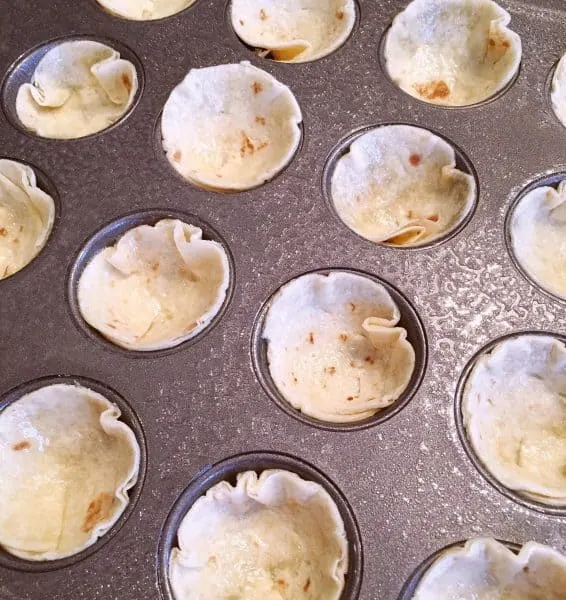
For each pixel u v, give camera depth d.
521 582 0.15
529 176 0.20
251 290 0.18
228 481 0.16
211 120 0.22
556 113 0.21
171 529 0.15
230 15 0.23
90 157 0.20
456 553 0.15
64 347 0.18
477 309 0.18
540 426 0.18
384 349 0.19
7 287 0.18
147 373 0.17
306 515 0.16
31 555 0.15
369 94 0.22
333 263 0.19
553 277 0.19
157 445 0.16
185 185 0.20
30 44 0.23
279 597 0.16
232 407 0.17
